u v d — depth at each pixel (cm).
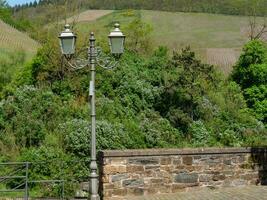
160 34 4775
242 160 1498
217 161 1464
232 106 2331
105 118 2073
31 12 5884
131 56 2433
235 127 2209
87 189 1684
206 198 1334
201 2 5553
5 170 1809
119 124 2009
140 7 5566
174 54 2395
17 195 1684
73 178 1744
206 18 5303
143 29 2870
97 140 1902
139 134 2016
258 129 2236
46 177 1759
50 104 2092
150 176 1391
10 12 6178
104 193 1345
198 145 2053
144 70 2366
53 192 1694
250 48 2573
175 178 1417
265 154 1530
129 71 2320
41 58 2327
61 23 3084
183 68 2323
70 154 1873
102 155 1354
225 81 2611
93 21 4306
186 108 2203
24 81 2312
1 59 2962
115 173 1358
